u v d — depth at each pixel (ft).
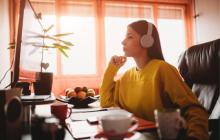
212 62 4.91
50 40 5.77
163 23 11.76
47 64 4.92
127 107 4.22
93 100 5.24
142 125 2.76
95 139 2.27
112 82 4.90
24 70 3.60
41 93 4.16
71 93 5.40
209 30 11.12
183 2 12.07
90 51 10.63
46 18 10.09
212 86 4.97
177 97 3.23
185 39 12.03
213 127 3.72
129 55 4.17
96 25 10.78
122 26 11.09
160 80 3.65
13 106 2.05
